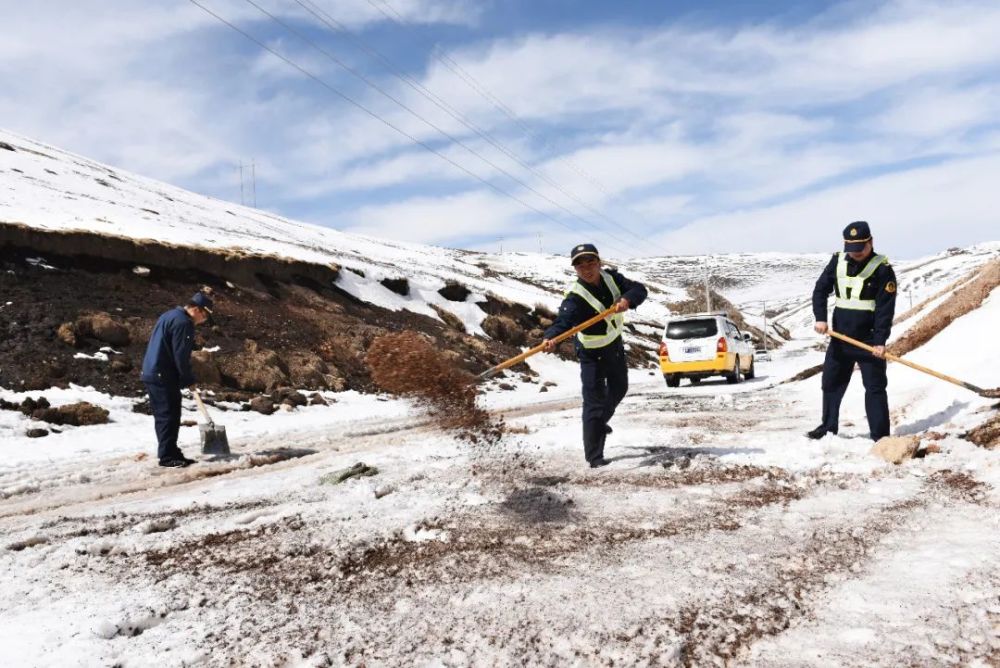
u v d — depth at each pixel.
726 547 2.94
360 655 2.10
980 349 7.91
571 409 10.78
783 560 2.74
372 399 14.65
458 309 25.34
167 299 15.37
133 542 3.55
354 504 4.14
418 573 2.83
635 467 4.86
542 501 3.94
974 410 5.63
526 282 63.75
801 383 12.54
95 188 29.53
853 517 3.32
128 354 12.62
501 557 2.98
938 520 3.18
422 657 2.06
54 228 15.23
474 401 4.26
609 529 3.32
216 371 12.76
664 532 3.23
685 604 2.32
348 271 22.66
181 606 2.58
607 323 5.02
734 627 2.14
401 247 71.69
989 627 2.01
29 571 3.10
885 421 5.36
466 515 3.71
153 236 18.03
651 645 2.04
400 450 6.45
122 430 9.61
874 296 5.45
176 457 6.72
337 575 2.87
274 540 3.44
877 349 5.25
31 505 4.99
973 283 13.48
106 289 14.69
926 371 5.27
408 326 21.36
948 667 1.81
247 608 2.53
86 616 2.46
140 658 2.12
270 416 11.62
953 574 2.43
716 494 3.96
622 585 2.54
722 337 15.31
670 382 15.92
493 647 2.09
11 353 11.15
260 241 26.20
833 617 2.17
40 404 9.73
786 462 4.71
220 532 3.68
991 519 3.11
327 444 7.77
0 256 13.82
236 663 2.08
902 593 2.31
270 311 17.33
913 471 4.21
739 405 9.71
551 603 2.40
